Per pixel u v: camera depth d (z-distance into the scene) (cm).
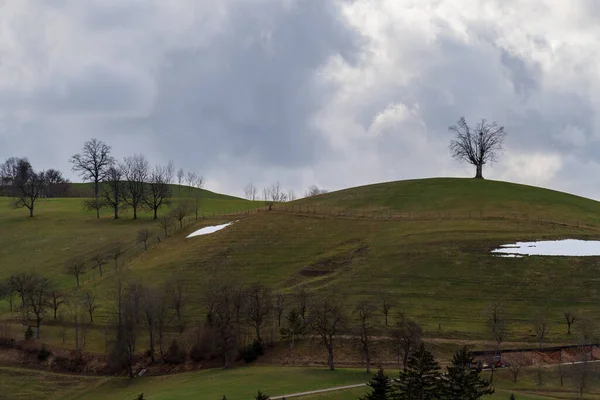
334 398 6969
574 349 8731
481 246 12144
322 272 11969
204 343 9475
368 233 13750
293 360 9038
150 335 9662
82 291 11944
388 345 9062
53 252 14688
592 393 7581
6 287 11988
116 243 15162
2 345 9931
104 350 9781
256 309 9744
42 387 8819
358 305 9675
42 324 10750
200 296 11281
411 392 6456
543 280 10756
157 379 8838
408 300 10456
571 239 12394
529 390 7662
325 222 14788
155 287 11019
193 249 13725
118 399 7994
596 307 9931
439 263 11600
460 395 6331
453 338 9150
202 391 7456
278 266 12431
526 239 12419
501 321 9469
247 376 8100
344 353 9038
